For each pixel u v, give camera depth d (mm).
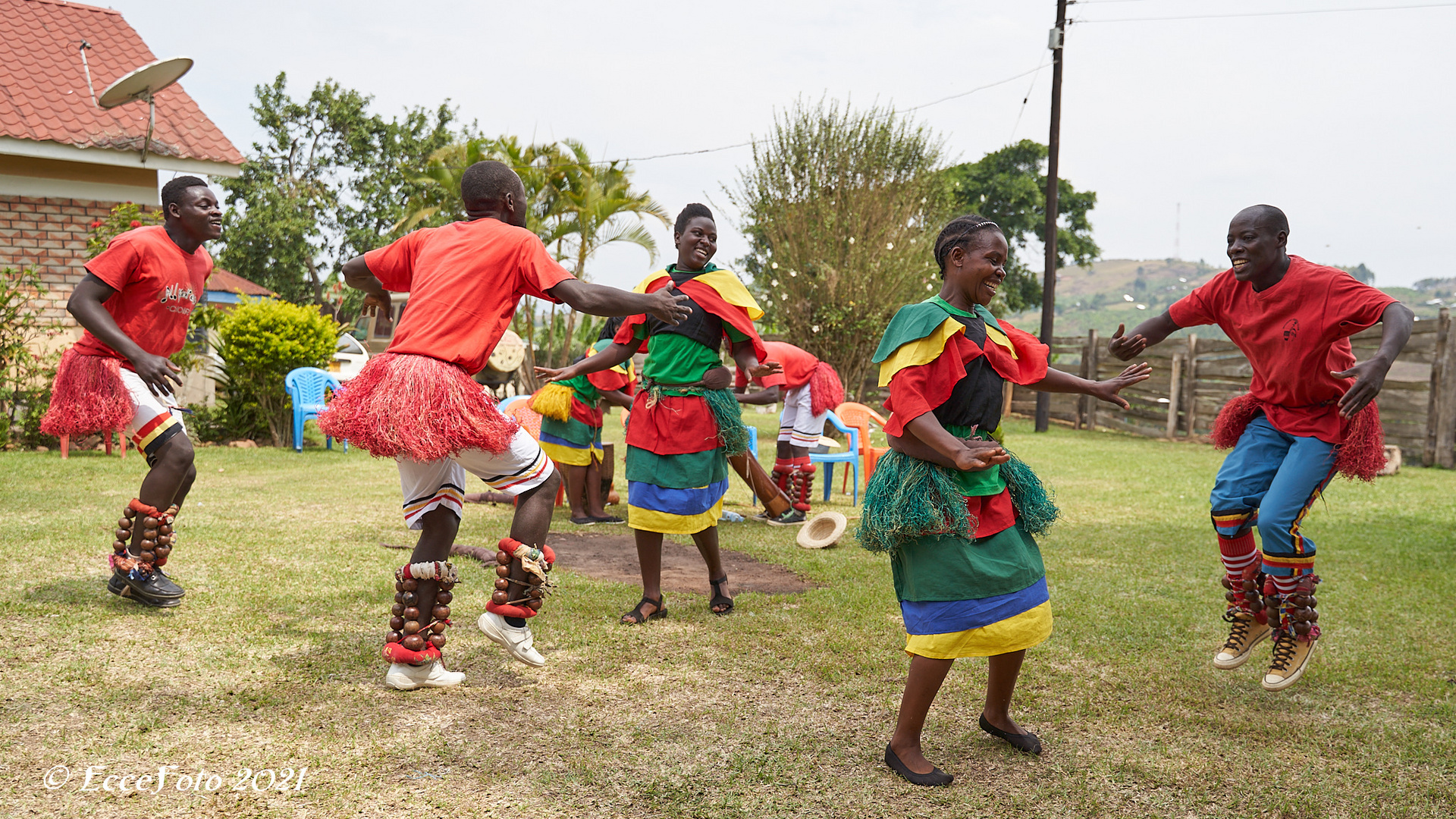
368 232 36594
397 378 3139
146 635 3740
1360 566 5742
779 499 4965
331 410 3225
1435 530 7035
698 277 4562
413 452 3057
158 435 4176
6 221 10500
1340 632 4344
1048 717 3256
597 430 7137
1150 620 4477
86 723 2883
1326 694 3547
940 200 18375
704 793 2594
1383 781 2785
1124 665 3826
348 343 18156
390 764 2693
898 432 2756
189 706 3055
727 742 2957
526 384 21109
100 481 7723
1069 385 3152
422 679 3320
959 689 3531
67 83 11125
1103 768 2846
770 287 17797
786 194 17672
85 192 10891
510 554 3381
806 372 7246
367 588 4582
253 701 3131
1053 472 10648
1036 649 4008
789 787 2656
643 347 4668
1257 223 3551
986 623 2721
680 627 4238
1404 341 3238
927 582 2740
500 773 2664
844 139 17484
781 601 4762
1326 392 3576
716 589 4543
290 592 4465
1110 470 10820
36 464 8594
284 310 11461
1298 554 3500
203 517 6371
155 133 10906
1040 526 2883
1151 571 5559
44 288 10445
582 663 3689
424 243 3512
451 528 3387
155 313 4199
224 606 4203
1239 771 2844
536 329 24266
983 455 2590
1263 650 4074
